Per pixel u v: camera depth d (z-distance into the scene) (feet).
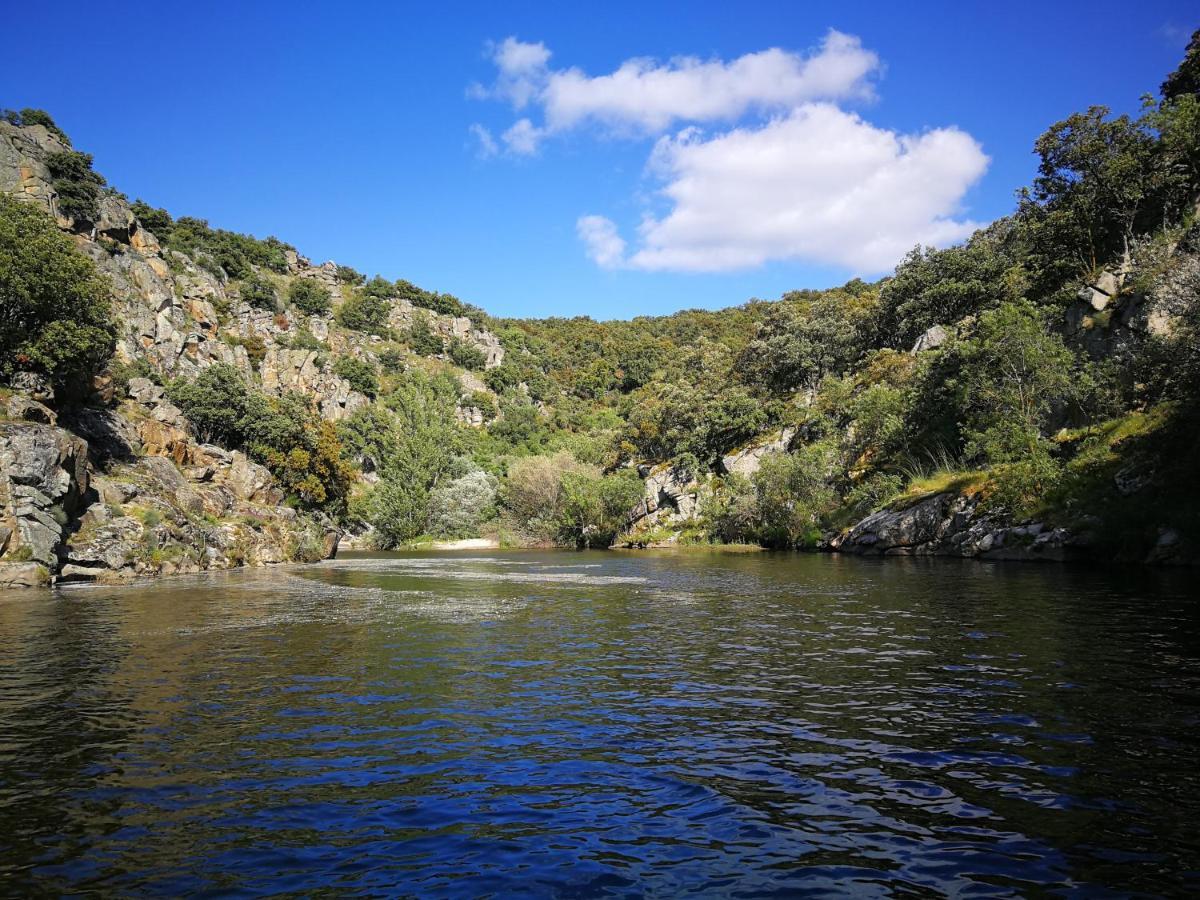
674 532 281.33
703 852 21.35
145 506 138.92
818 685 41.70
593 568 155.84
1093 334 172.96
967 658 47.57
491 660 50.55
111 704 38.75
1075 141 199.41
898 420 205.98
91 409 156.76
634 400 502.38
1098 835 21.95
